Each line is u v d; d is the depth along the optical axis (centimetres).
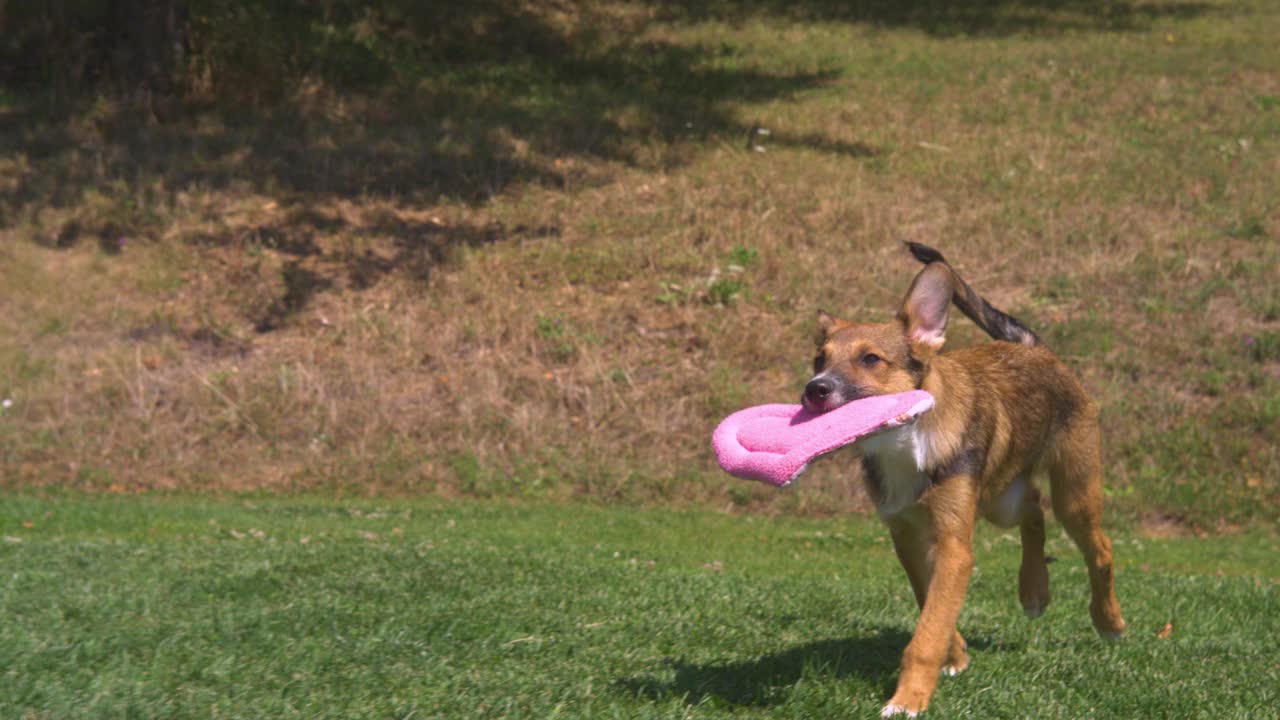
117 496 1358
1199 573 1022
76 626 643
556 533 1170
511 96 2595
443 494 1403
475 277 1812
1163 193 2086
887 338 560
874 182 2162
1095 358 1567
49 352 1645
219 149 2222
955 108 2625
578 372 1594
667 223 1984
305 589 764
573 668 574
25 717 475
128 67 2431
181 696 515
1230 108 2591
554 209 2044
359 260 1878
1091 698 551
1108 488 1352
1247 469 1359
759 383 1562
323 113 2411
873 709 511
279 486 1419
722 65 2955
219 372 1598
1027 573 675
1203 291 1712
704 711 510
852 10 3562
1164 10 3653
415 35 2875
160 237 1927
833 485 1382
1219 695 550
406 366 1616
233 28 2569
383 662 576
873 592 824
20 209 1984
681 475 1419
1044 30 3362
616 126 2433
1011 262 1834
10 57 2639
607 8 3350
